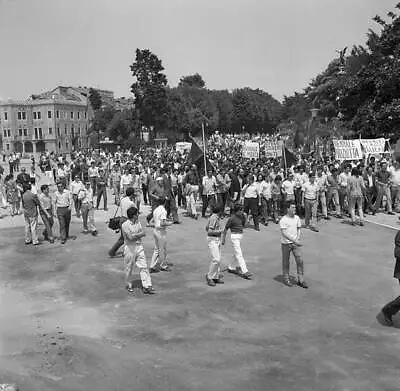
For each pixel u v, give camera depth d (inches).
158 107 3398.1
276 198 749.9
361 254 557.0
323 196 768.3
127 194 544.1
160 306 395.9
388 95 1250.6
